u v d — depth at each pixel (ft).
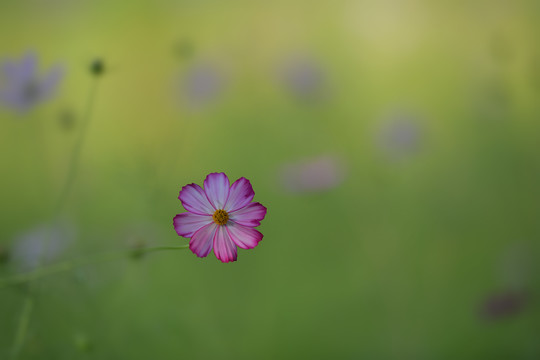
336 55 8.46
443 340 5.64
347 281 6.11
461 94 7.70
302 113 7.66
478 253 6.39
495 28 8.07
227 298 5.66
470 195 6.92
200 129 7.63
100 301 4.88
